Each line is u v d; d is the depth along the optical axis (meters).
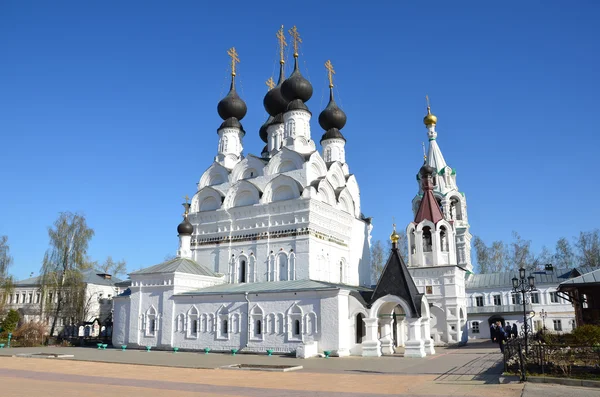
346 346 36.25
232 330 40.53
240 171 51.47
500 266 87.62
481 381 20.53
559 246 93.69
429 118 70.06
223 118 57.84
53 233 61.03
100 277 80.75
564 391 17.25
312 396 17.02
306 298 37.78
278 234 45.03
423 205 51.09
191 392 18.06
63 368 27.81
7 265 64.38
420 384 20.12
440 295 47.31
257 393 17.77
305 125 52.66
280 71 60.34
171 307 43.78
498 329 35.44
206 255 48.81
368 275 53.81
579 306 40.81
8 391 18.23
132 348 44.91
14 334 51.84
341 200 50.94
